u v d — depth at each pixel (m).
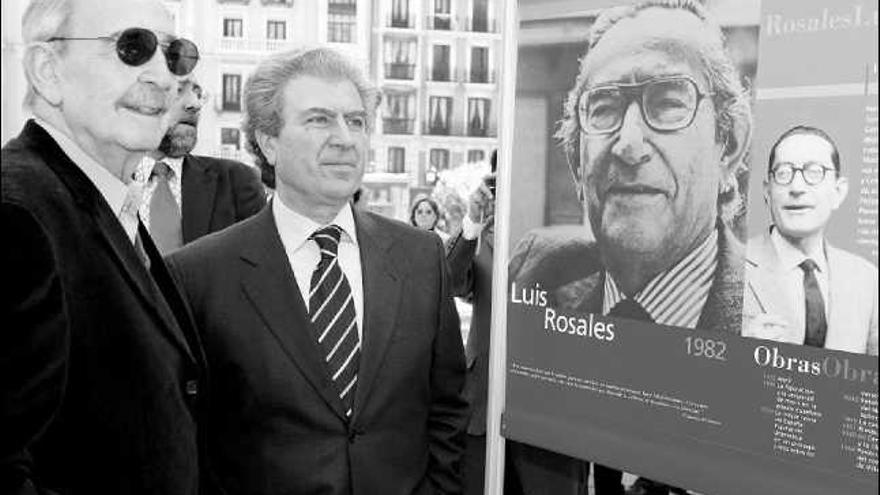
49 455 1.14
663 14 1.35
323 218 1.54
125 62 1.20
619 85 1.40
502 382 1.61
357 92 1.49
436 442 1.64
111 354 1.16
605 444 1.45
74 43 1.19
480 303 2.41
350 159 1.48
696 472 1.33
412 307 1.56
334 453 1.45
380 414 1.50
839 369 1.17
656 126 1.36
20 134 1.20
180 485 1.23
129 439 1.18
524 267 1.56
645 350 1.39
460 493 1.66
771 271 1.24
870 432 1.15
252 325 1.47
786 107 1.21
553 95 1.49
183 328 1.32
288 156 1.47
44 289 1.02
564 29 1.47
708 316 1.31
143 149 1.24
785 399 1.23
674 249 1.35
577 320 1.48
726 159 1.28
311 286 1.52
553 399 1.52
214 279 1.49
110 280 1.17
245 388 1.45
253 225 1.55
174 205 2.60
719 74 1.28
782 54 1.21
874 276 1.13
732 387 1.29
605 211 1.43
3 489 1.01
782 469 1.24
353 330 1.51
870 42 1.13
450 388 1.65
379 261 1.55
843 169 1.16
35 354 1.01
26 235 1.01
